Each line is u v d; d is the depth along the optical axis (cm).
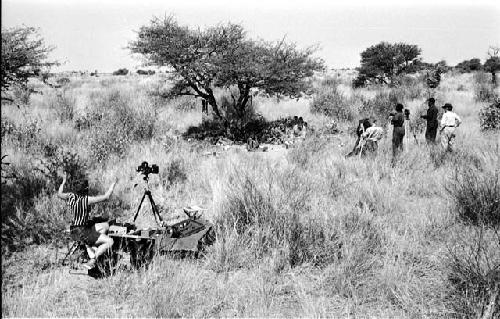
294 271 579
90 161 1042
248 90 1609
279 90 1594
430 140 1292
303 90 1614
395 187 851
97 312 491
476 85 2909
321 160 1093
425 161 1034
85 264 572
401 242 627
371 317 476
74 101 1850
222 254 595
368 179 916
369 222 671
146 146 1203
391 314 482
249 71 1459
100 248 579
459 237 627
